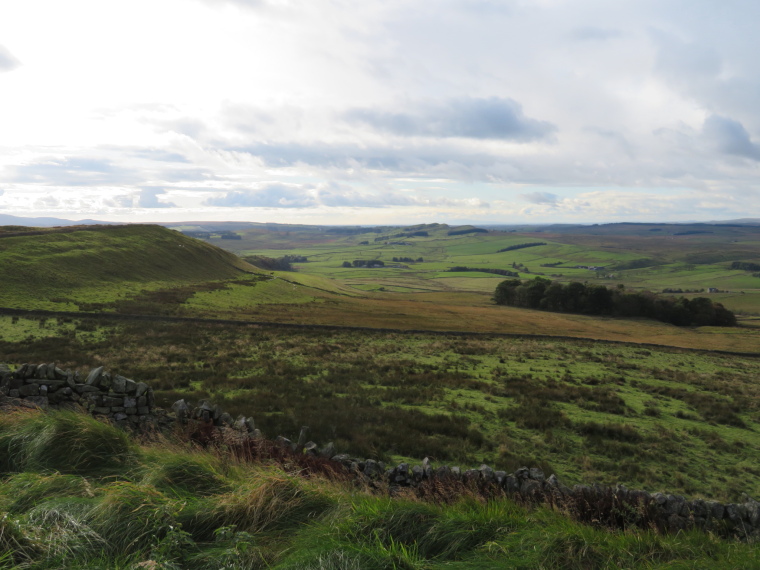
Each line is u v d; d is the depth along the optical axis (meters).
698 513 9.25
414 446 15.48
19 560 4.16
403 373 30.66
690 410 25.78
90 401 10.84
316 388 23.95
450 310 104.75
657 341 71.19
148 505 5.23
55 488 5.69
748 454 18.52
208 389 22.47
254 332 50.31
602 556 5.69
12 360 28.22
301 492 6.38
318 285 134.75
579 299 120.44
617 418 22.47
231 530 5.23
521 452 16.36
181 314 58.72
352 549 4.82
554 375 34.38
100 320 48.41
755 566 5.74
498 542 5.58
